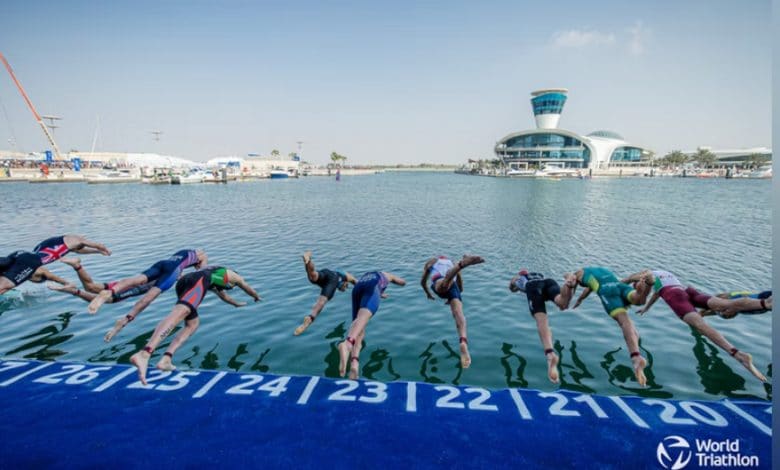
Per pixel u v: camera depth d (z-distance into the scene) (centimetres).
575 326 922
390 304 1062
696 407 554
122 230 2269
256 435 487
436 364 746
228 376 635
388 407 551
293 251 1719
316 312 735
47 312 980
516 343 836
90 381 617
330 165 16375
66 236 810
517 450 462
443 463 440
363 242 1938
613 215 3141
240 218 2853
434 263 811
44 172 7444
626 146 15762
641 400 574
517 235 2164
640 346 820
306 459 445
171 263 718
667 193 6019
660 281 699
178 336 667
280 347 809
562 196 5281
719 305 644
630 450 464
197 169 8812
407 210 3447
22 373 640
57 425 503
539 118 15688
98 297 640
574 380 691
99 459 442
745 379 694
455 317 714
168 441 474
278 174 10550
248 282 1253
